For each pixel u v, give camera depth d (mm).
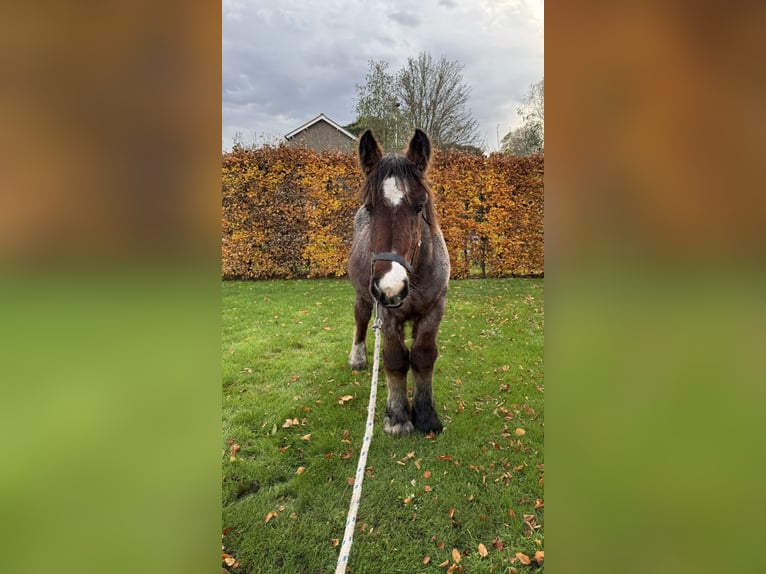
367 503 2131
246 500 2189
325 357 4109
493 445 2553
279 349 4375
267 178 7793
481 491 2193
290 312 5785
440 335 4680
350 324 5203
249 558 1852
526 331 4777
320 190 7941
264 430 2795
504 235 8031
